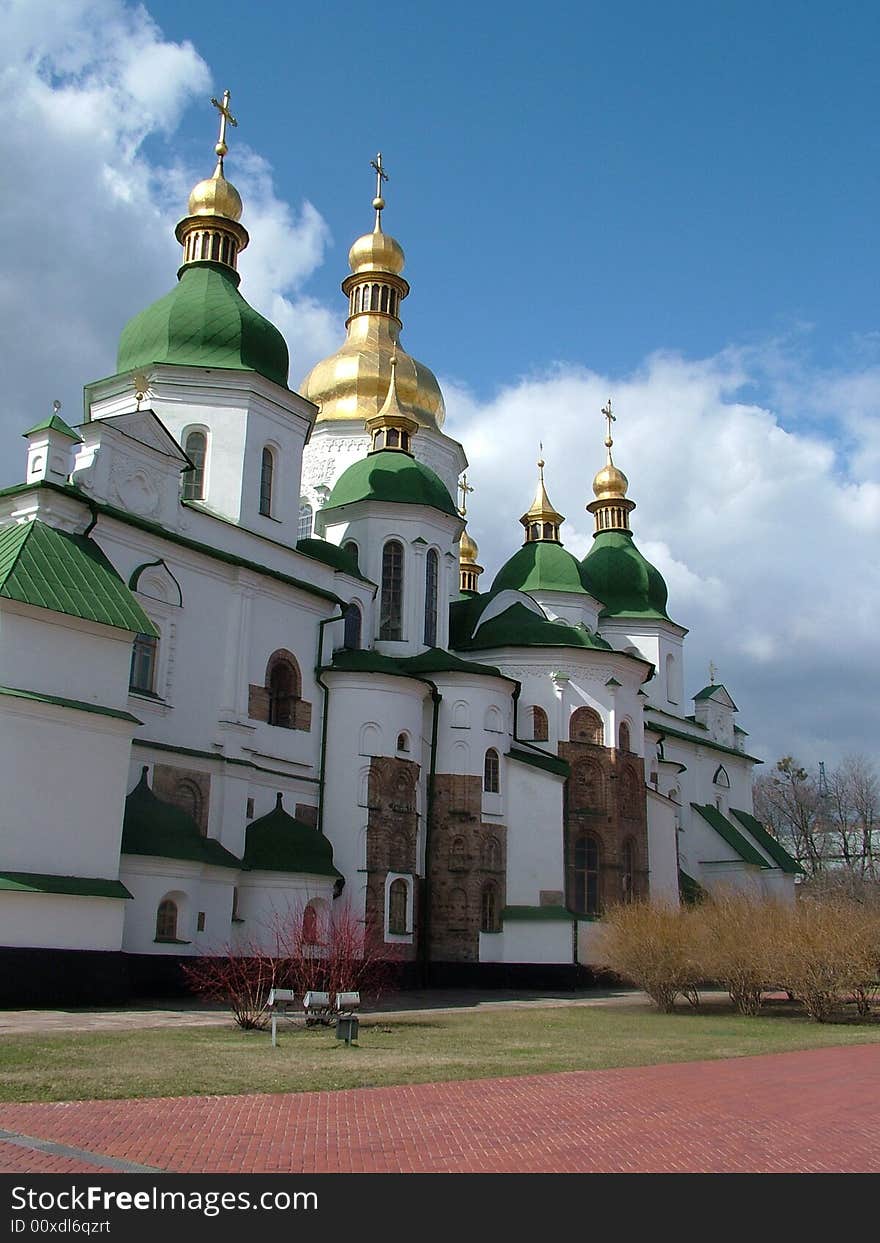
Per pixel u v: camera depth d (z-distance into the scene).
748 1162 12.43
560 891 48.03
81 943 29.33
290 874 38.66
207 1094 15.66
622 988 48.25
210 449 43.12
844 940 34.19
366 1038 24.16
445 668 47.84
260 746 40.72
